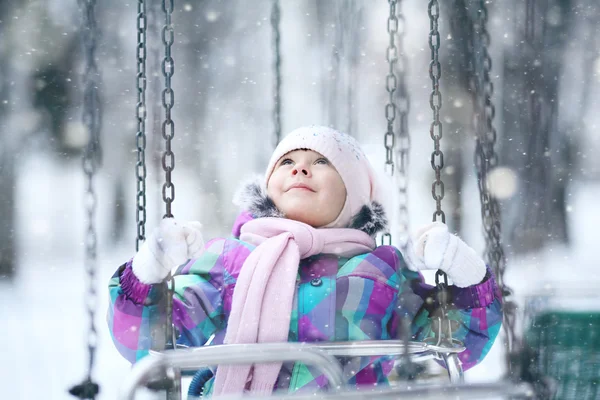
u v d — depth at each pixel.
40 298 8.53
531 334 3.32
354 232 3.18
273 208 3.24
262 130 13.41
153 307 2.79
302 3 12.73
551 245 10.43
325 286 2.93
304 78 12.96
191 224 2.83
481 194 3.31
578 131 11.36
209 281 3.04
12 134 12.72
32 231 12.35
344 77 7.12
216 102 13.52
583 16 10.28
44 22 12.39
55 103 12.71
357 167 3.29
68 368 5.36
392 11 3.58
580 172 12.09
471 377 4.12
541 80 7.25
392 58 3.59
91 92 4.05
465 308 3.01
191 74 13.50
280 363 2.78
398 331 3.03
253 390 2.76
